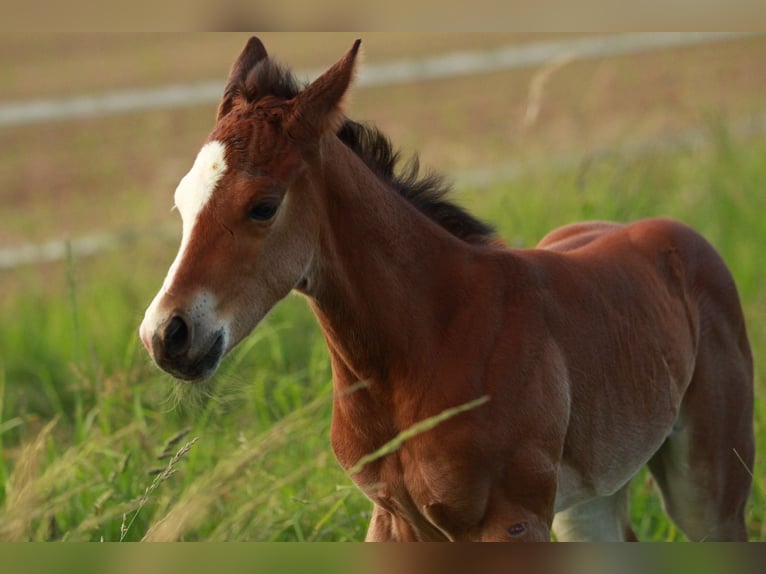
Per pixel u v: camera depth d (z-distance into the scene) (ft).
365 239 23.95
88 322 45.47
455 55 90.84
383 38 96.58
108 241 58.23
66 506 29.01
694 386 29.22
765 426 34.96
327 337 24.72
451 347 24.21
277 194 22.33
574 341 25.68
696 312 29.45
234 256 22.00
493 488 24.14
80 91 82.89
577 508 30.32
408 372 24.09
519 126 73.31
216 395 29.48
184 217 22.30
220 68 87.81
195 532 28.53
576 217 47.73
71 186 69.51
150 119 80.23
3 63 91.61
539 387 24.41
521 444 24.11
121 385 34.76
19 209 66.13
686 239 29.96
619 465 27.25
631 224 30.30
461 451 23.62
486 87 83.71
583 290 26.48
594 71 85.05
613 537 30.37
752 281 46.75
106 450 30.99
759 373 38.14
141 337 21.72
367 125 25.79
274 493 29.40
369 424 24.68
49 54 94.12
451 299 24.53
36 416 39.19
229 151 22.40
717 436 29.40
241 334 22.33
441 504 24.03
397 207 24.58
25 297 51.44
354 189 23.89
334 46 92.84
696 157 60.39
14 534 22.68
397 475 24.57
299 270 23.02
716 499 29.63
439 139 72.54
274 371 41.93
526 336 24.63
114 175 70.64
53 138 78.18
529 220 48.62
